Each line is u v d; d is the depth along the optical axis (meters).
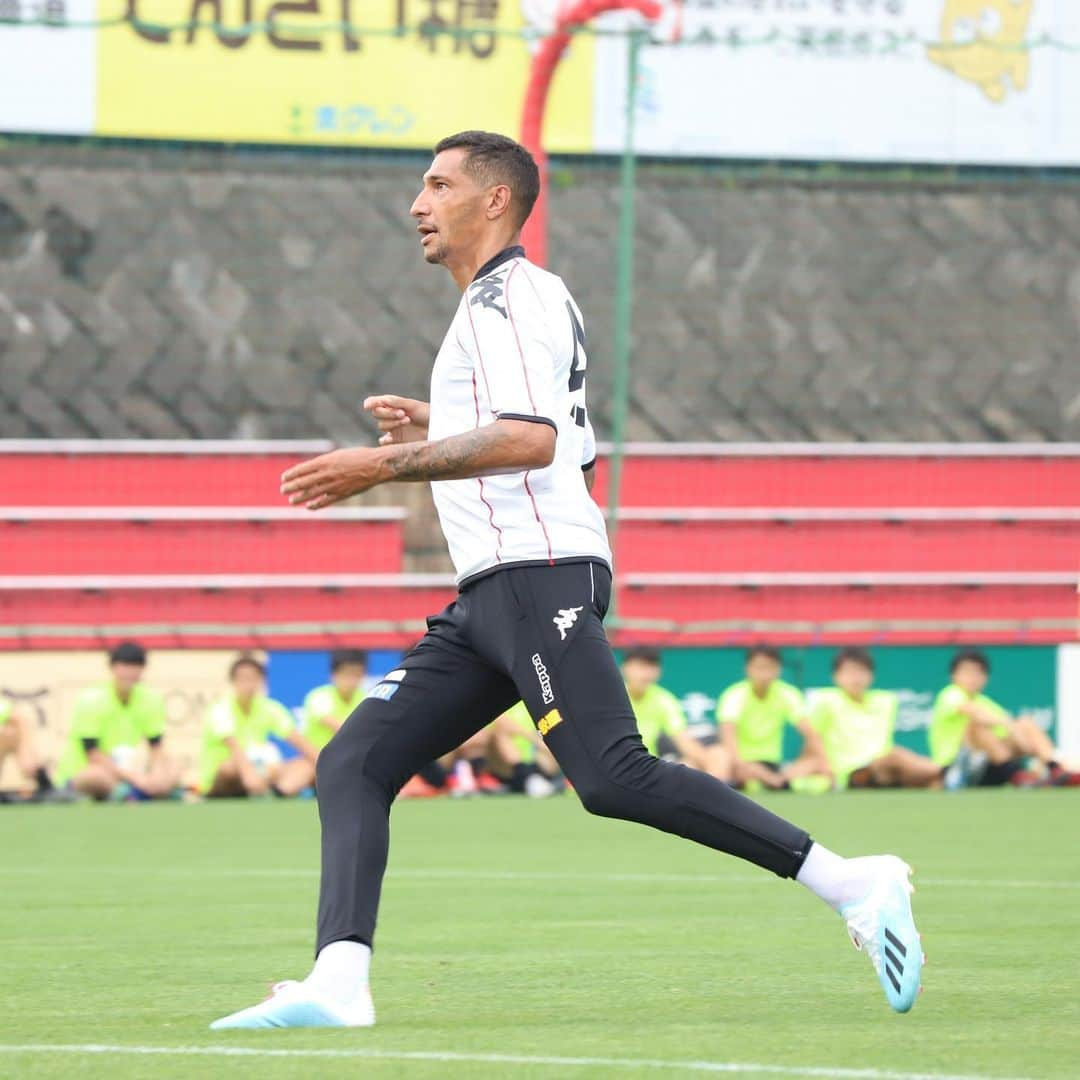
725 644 43.16
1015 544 49.62
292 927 19.64
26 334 49.56
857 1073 10.76
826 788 40.75
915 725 42.16
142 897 22.61
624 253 42.19
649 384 51.91
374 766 13.23
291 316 50.88
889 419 53.16
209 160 49.88
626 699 12.95
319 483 12.58
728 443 51.59
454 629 13.28
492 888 23.23
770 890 22.94
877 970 12.88
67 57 46.78
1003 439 53.66
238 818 34.84
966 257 53.53
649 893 22.66
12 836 31.41
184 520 46.81
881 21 49.75
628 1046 11.88
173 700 39.22
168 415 50.25
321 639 42.91
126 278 50.09
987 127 50.41
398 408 14.45
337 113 47.59
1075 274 53.91
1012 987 14.79
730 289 52.44
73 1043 12.28
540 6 47.66
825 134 49.66
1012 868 25.56
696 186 52.16
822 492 50.03
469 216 13.38
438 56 47.62
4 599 45.19
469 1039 12.24
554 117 48.31
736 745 40.47
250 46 47.28
